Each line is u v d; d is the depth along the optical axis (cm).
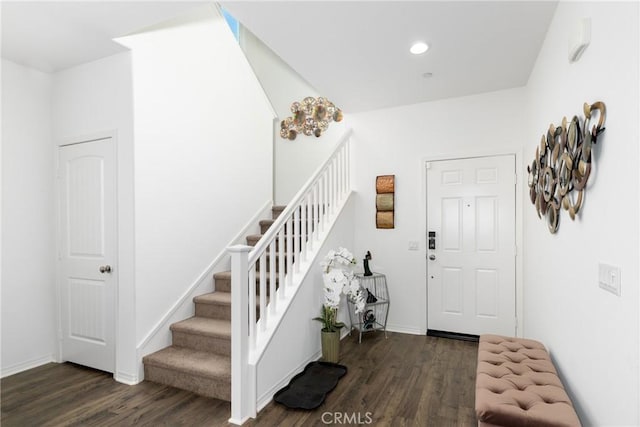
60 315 307
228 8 210
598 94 137
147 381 270
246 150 406
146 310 277
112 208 279
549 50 229
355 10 212
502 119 350
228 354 272
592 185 142
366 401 240
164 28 301
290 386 257
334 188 377
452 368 293
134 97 272
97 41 255
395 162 401
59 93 308
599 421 139
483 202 360
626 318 113
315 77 315
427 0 202
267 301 308
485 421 149
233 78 389
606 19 128
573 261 171
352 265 397
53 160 311
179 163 313
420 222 387
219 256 357
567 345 184
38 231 303
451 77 316
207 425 212
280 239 270
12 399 242
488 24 227
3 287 280
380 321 403
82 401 239
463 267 369
